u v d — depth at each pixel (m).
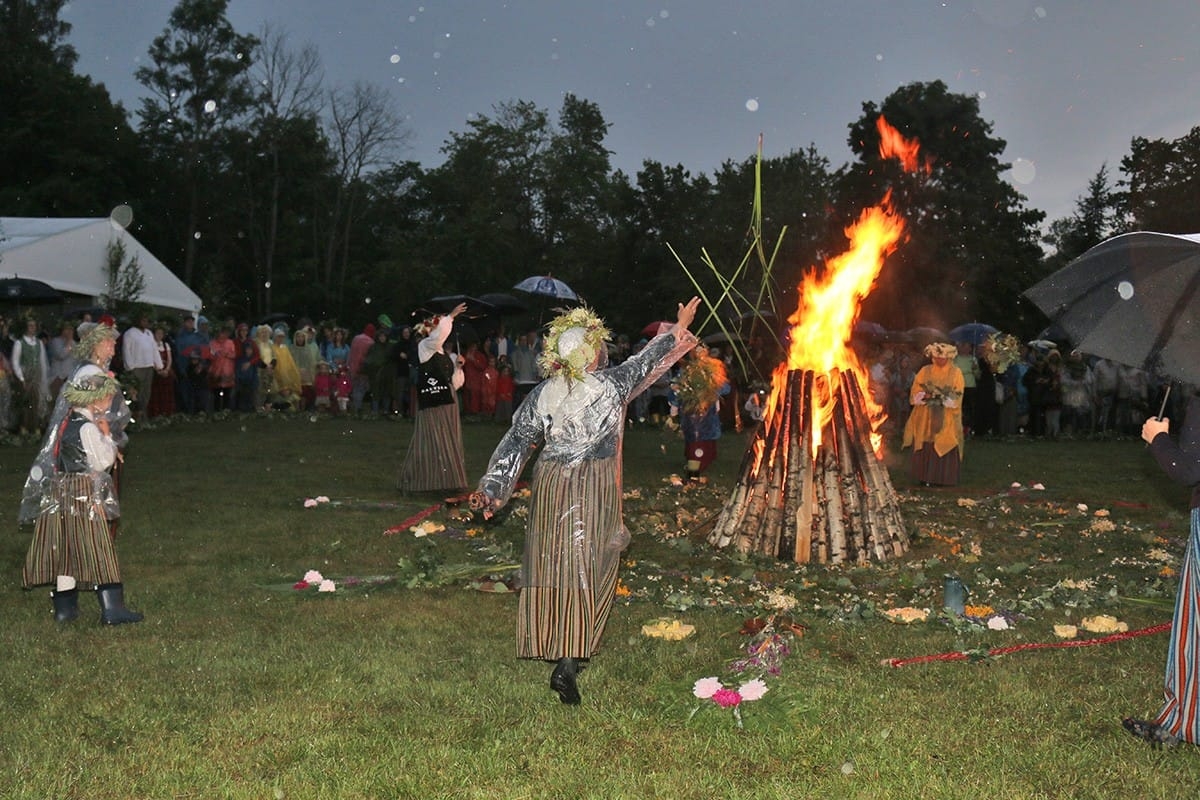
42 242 23.05
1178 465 4.22
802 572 8.01
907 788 3.99
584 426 4.89
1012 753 4.30
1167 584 7.47
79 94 47.16
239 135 52.44
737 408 19.95
